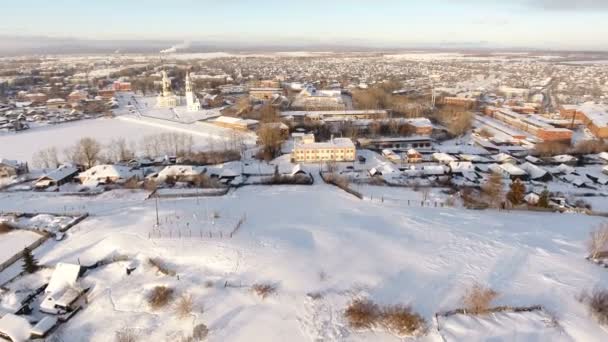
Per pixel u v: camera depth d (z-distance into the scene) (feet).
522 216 333.01
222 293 207.92
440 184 422.41
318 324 187.73
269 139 549.54
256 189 404.16
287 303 200.13
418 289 214.69
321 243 256.73
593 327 186.19
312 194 382.01
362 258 241.76
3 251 268.21
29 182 432.25
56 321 195.11
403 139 593.42
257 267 226.17
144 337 185.06
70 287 216.95
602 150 556.10
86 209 340.80
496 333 183.01
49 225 302.45
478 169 476.13
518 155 547.08
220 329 184.96
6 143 618.85
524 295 210.59
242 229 277.03
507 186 423.23
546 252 256.93
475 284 219.41
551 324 188.44
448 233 285.02
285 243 251.60
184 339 180.55
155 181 418.10
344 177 432.66
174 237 263.08
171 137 618.03
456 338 179.22
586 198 395.34
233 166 466.70
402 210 335.88
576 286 217.15
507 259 247.29
